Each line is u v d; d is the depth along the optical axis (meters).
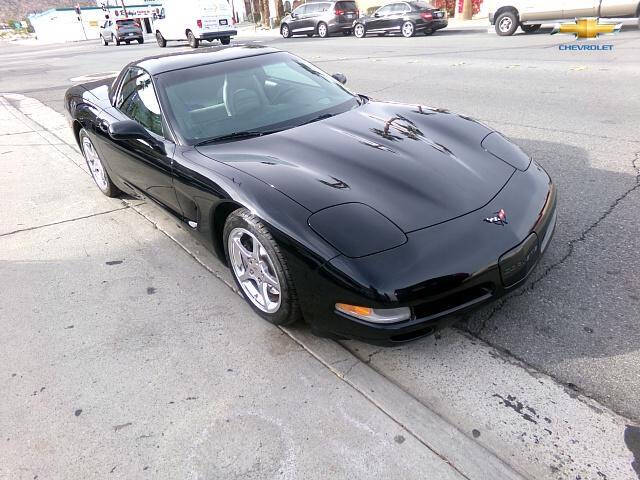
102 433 2.28
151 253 3.82
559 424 2.11
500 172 2.82
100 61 20.44
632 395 2.21
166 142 3.38
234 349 2.74
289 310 2.64
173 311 3.10
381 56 13.56
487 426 2.14
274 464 2.06
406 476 1.95
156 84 3.63
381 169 2.72
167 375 2.59
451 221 2.41
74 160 6.32
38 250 4.02
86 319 3.10
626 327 2.60
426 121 3.37
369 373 2.49
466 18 23.80
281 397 2.39
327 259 2.30
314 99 3.75
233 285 3.33
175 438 2.22
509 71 9.40
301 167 2.78
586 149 5.03
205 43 26.11
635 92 7.00
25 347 2.90
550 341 2.57
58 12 59.22
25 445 2.26
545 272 3.10
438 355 2.56
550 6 14.86
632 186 4.12
